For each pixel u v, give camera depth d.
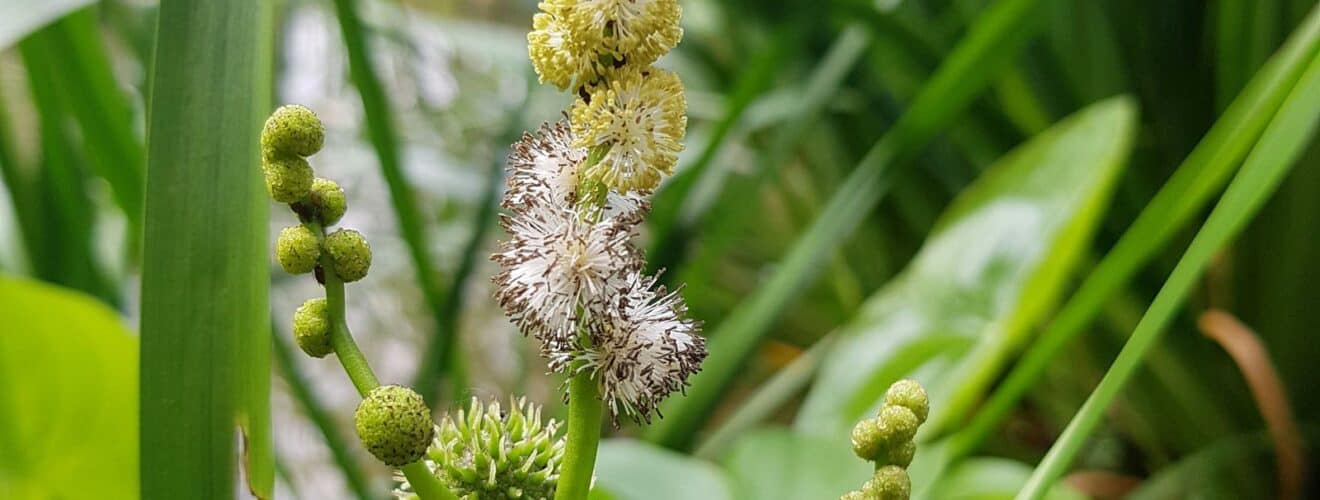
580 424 0.40
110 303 1.04
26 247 0.97
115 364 0.59
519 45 1.45
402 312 1.53
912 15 1.29
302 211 0.40
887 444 0.41
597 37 0.39
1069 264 0.76
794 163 1.45
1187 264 0.47
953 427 0.82
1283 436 1.00
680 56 1.51
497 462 0.43
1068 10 1.20
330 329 0.40
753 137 1.46
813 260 0.96
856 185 0.99
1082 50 1.22
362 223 1.51
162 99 0.44
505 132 1.08
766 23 1.30
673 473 0.69
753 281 1.55
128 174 0.81
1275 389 1.00
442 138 1.51
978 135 1.26
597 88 0.39
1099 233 1.17
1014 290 0.84
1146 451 1.26
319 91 1.37
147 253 0.43
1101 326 1.18
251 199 0.44
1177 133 1.21
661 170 0.39
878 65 1.26
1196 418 1.19
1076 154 0.87
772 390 1.09
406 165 1.24
